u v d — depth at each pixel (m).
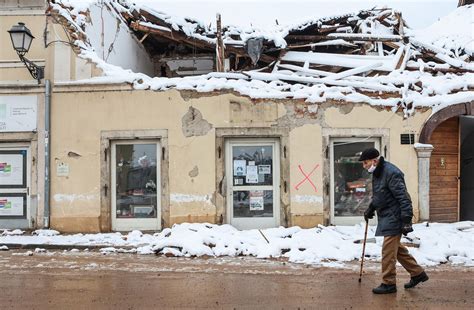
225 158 10.64
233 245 8.59
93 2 11.28
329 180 10.60
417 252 8.10
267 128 10.50
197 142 10.46
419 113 10.75
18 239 9.45
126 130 10.49
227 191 10.62
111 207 10.57
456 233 9.50
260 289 6.06
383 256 5.85
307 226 10.41
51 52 10.63
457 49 13.76
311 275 6.90
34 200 10.49
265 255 8.26
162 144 10.46
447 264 7.74
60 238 9.62
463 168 11.67
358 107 10.65
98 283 6.38
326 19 13.41
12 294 5.80
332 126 10.58
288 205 10.45
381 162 5.93
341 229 10.05
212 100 10.51
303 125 10.55
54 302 5.44
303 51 13.60
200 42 13.48
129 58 13.74
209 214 10.36
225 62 13.42
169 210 10.39
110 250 8.77
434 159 11.33
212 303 5.40
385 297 5.64
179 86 10.48
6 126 10.57
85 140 10.51
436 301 5.46
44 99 10.57
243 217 10.60
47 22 10.69
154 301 5.49
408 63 12.05
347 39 12.70
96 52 11.38
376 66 11.80
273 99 10.50
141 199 10.62
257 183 10.66
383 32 13.67
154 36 14.36
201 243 8.61
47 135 10.45
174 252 8.35
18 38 9.90
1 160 10.68
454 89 11.01
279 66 12.80
